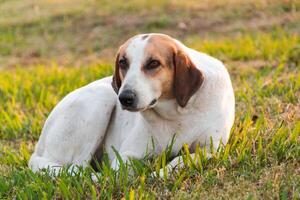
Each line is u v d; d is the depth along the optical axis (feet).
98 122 22.82
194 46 44.09
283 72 33.73
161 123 21.21
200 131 21.13
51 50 52.80
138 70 19.99
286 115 25.29
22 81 38.55
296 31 45.19
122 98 19.54
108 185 20.25
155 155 21.43
